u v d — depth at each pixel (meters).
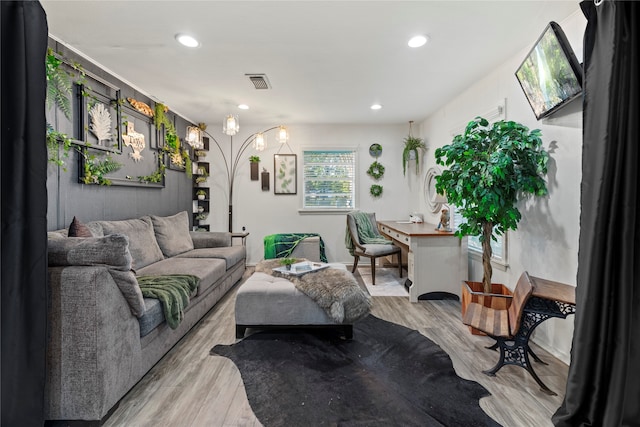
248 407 1.63
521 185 2.29
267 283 2.54
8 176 1.25
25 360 1.28
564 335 2.11
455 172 2.54
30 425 1.30
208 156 5.09
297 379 1.88
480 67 2.87
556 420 1.45
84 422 1.46
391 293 3.63
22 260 1.28
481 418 1.55
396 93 3.59
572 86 1.82
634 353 1.29
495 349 2.25
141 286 2.16
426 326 2.69
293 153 5.14
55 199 2.30
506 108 2.76
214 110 4.25
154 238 3.20
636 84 1.28
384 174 5.17
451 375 1.93
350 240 4.48
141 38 2.32
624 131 1.29
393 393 1.74
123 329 1.62
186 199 4.65
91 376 1.44
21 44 1.27
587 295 1.36
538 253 2.39
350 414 1.57
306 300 2.40
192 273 2.65
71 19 2.07
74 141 2.41
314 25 2.16
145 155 3.50
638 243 1.29
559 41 1.82
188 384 1.84
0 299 1.21
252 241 5.17
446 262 3.35
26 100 1.29
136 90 3.36
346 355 2.18
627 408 1.30
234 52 2.55
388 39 2.35
